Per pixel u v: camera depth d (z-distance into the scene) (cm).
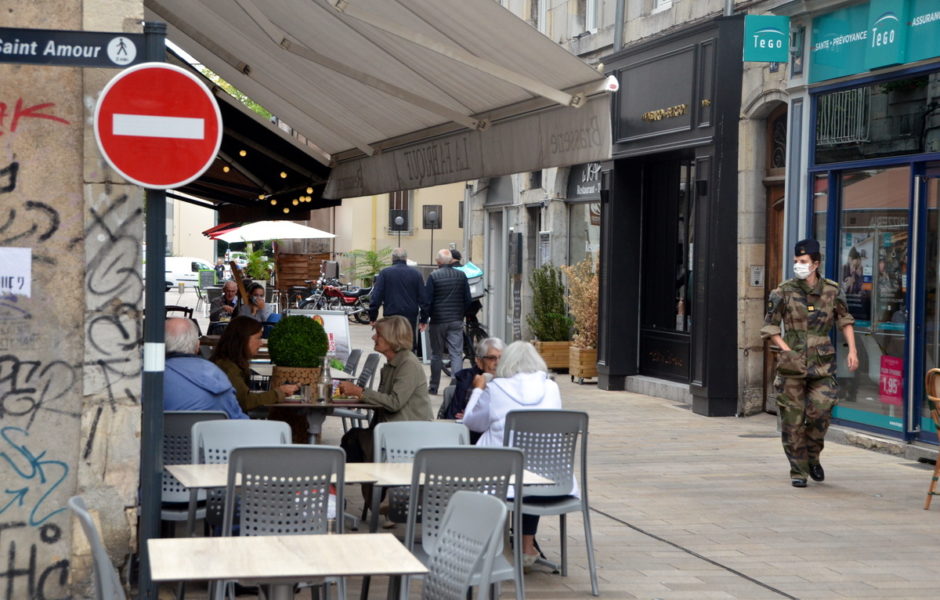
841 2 1226
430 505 578
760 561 774
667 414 1466
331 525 637
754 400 1441
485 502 445
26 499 596
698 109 1464
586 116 725
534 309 1989
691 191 1602
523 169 816
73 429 601
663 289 1667
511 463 587
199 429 646
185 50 1285
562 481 704
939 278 1136
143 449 517
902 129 1161
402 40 814
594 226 1939
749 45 1281
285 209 1648
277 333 855
